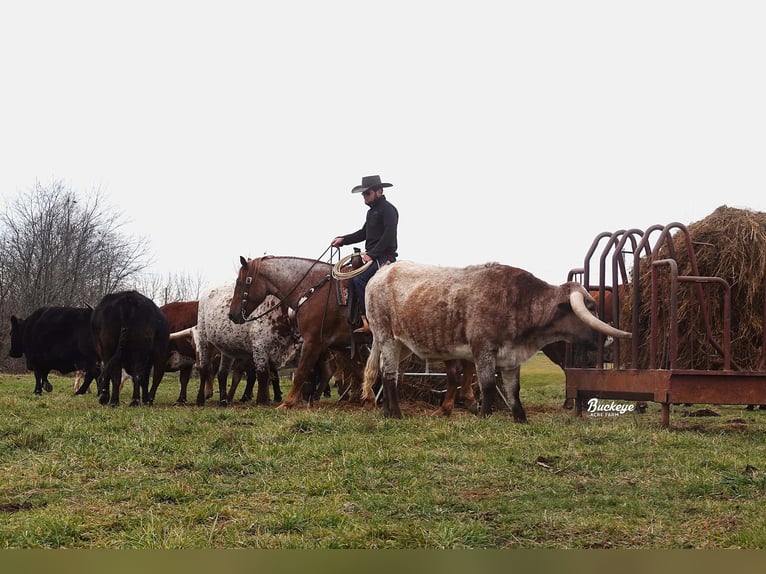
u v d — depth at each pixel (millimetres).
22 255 42219
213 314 14570
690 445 8648
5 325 39188
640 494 6383
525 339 10484
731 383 10172
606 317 13734
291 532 5438
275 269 13227
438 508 5953
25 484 6789
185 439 8797
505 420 10586
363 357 13945
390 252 12375
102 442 8641
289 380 28047
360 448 8148
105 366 13305
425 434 9023
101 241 43938
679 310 12594
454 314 10680
